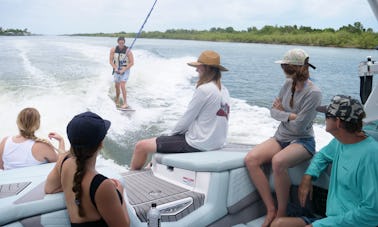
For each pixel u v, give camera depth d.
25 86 7.84
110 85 8.56
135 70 10.81
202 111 2.77
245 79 10.46
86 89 7.99
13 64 10.77
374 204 1.85
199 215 2.38
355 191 1.95
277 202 2.73
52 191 1.73
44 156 2.47
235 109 7.21
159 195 2.41
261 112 7.01
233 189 2.53
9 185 1.85
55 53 13.58
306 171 2.44
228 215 2.54
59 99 6.99
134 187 2.57
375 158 1.88
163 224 2.23
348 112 1.91
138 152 2.90
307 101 2.44
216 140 2.82
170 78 10.09
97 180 1.51
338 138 2.01
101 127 1.54
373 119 2.54
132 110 6.93
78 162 1.51
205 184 2.45
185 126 2.80
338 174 2.04
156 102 7.65
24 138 2.47
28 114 2.46
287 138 2.58
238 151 2.82
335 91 8.57
